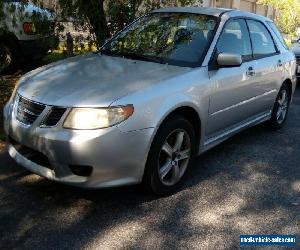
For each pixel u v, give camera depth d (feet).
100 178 11.62
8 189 13.23
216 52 15.31
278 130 21.53
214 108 14.94
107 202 12.81
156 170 12.71
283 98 21.29
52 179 11.90
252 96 17.61
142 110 11.94
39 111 11.96
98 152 11.32
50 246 10.59
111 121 11.43
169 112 12.67
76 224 11.60
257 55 18.20
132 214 12.26
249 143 19.13
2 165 14.84
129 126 11.64
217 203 13.29
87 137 11.23
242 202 13.47
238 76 16.11
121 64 14.51
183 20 16.66
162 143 12.67
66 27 24.12
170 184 13.50
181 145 13.73
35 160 12.35
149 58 15.17
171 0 25.00
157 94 12.47
